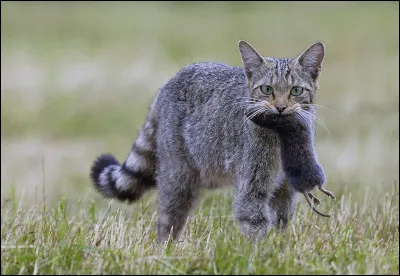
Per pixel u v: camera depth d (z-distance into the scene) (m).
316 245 16.22
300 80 17.28
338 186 25.62
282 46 52.94
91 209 19.31
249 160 17.30
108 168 21.08
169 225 19.94
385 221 20.03
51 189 28.59
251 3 71.81
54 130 37.88
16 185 29.23
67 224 16.97
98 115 39.22
